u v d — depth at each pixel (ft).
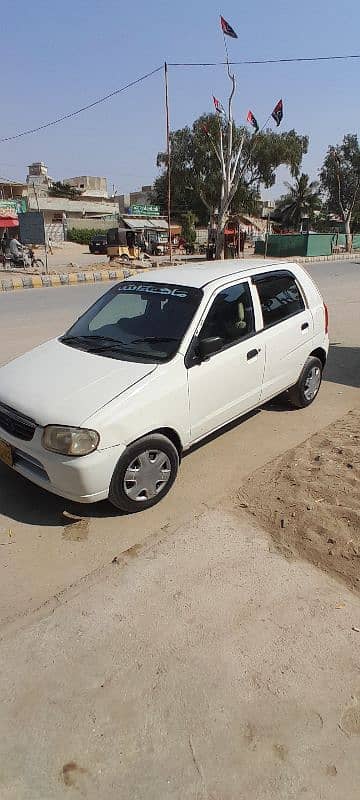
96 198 242.58
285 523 11.57
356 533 11.05
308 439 15.89
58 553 10.90
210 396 13.52
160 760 6.84
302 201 192.03
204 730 7.20
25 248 80.02
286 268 17.22
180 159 162.81
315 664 8.21
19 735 7.20
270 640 8.66
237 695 7.70
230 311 14.38
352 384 21.59
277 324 16.03
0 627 9.00
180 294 13.98
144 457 11.93
